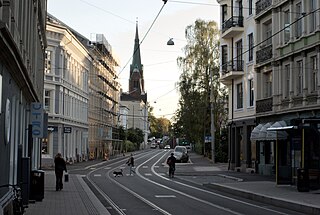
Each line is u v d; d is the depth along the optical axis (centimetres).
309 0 3216
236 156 4759
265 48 3897
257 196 2283
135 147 12756
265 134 3566
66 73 5966
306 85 3228
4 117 1381
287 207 1983
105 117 9181
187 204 2072
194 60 6438
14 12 1541
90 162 6850
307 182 2452
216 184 2983
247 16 4416
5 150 1408
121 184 3297
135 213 1766
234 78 4716
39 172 2006
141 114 15850
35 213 1691
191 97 6391
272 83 3778
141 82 16062
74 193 2525
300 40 3319
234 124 4725
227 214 1741
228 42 4806
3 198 1247
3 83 1369
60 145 5734
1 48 1253
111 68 9869
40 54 3700
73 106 6456
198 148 8919
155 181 3616
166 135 18200
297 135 2736
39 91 3600
